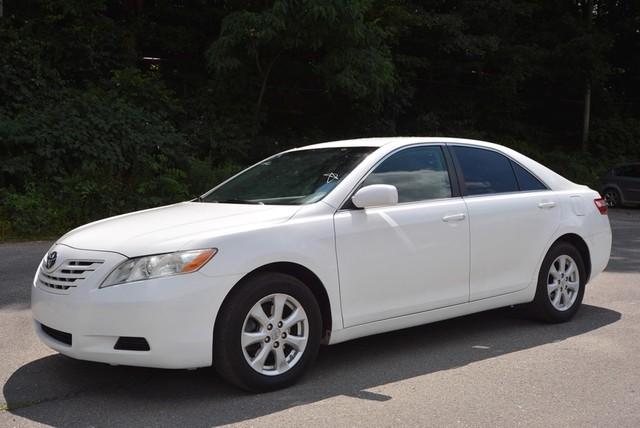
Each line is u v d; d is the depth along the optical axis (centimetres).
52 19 1617
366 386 434
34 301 429
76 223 1212
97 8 1708
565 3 2755
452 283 512
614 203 2148
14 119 1351
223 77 1722
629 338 552
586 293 742
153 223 440
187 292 388
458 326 592
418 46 2306
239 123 1752
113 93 1521
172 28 1909
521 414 386
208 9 1922
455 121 2430
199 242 399
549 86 2833
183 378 446
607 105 2923
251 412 388
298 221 438
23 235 1145
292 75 1912
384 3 1984
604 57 2786
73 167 1319
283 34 1606
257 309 411
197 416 382
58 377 450
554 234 587
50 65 1581
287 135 1950
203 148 1653
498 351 515
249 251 408
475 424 371
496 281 544
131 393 420
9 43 1469
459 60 2431
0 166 1230
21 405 400
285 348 430
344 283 450
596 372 462
